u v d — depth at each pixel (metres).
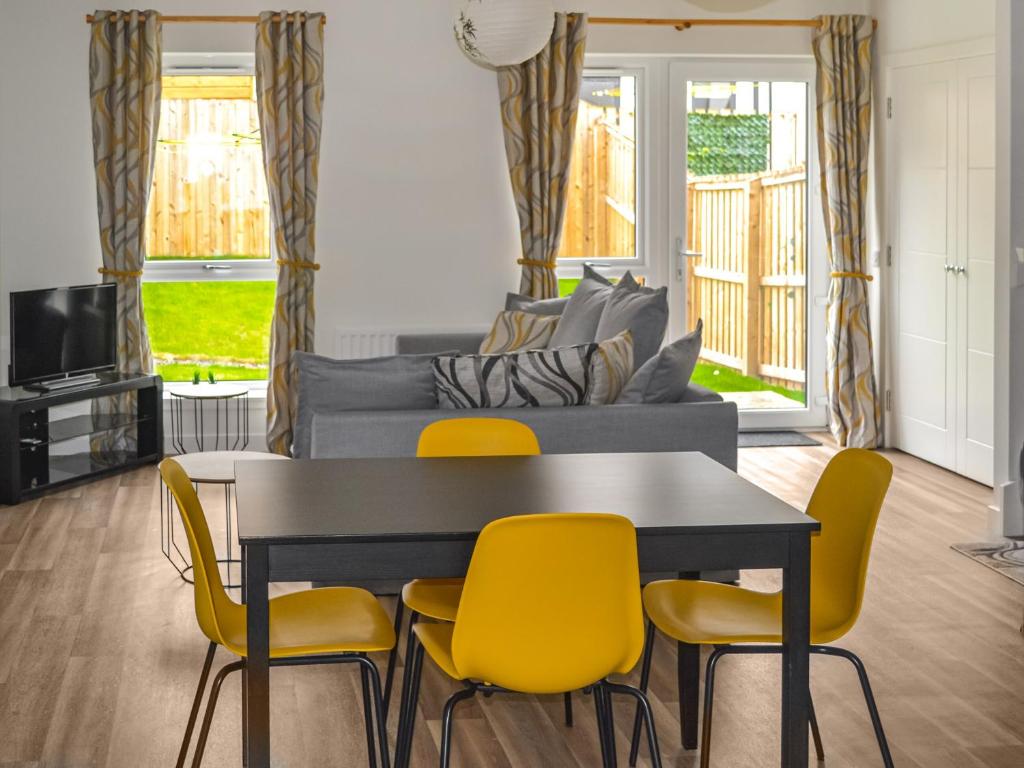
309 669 3.88
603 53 7.23
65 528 5.53
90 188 6.96
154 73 6.82
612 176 7.54
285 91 6.86
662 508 2.77
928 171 6.76
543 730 3.43
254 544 2.50
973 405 6.43
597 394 4.60
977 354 6.37
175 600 4.54
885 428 7.34
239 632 2.91
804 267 7.73
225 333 7.40
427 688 3.73
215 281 7.35
